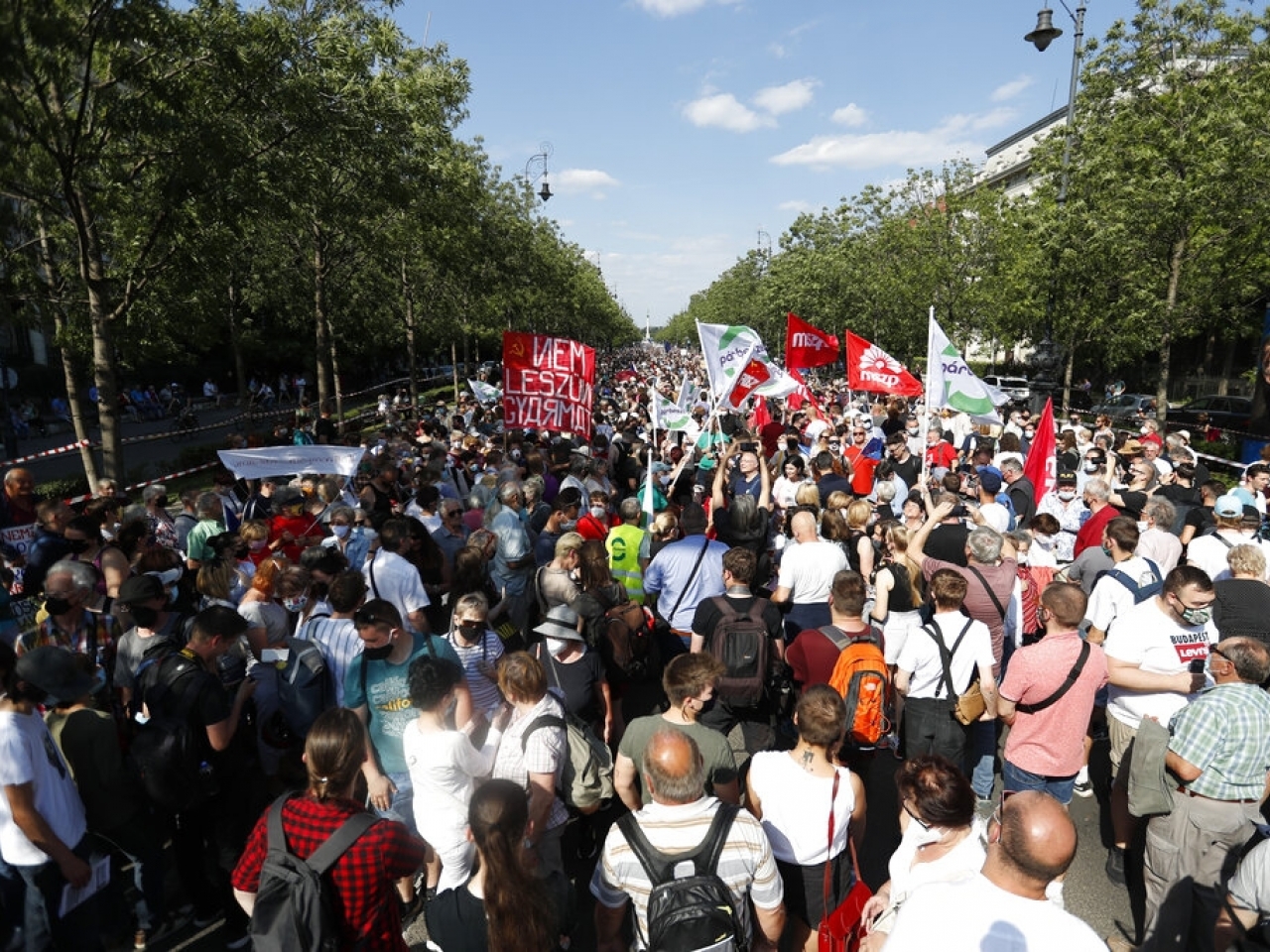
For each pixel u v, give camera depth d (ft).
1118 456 38.65
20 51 23.57
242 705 14.42
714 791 12.76
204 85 35.96
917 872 10.10
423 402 126.62
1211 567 21.57
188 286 43.68
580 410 32.60
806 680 15.99
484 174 98.78
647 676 22.58
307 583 17.19
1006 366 156.76
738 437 36.40
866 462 39.01
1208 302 72.38
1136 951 13.74
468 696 13.67
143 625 15.01
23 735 11.34
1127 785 15.26
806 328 41.78
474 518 29.19
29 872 11.60
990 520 26.53
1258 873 12.03
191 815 14.29
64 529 21.43
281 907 9.18
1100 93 78.64
